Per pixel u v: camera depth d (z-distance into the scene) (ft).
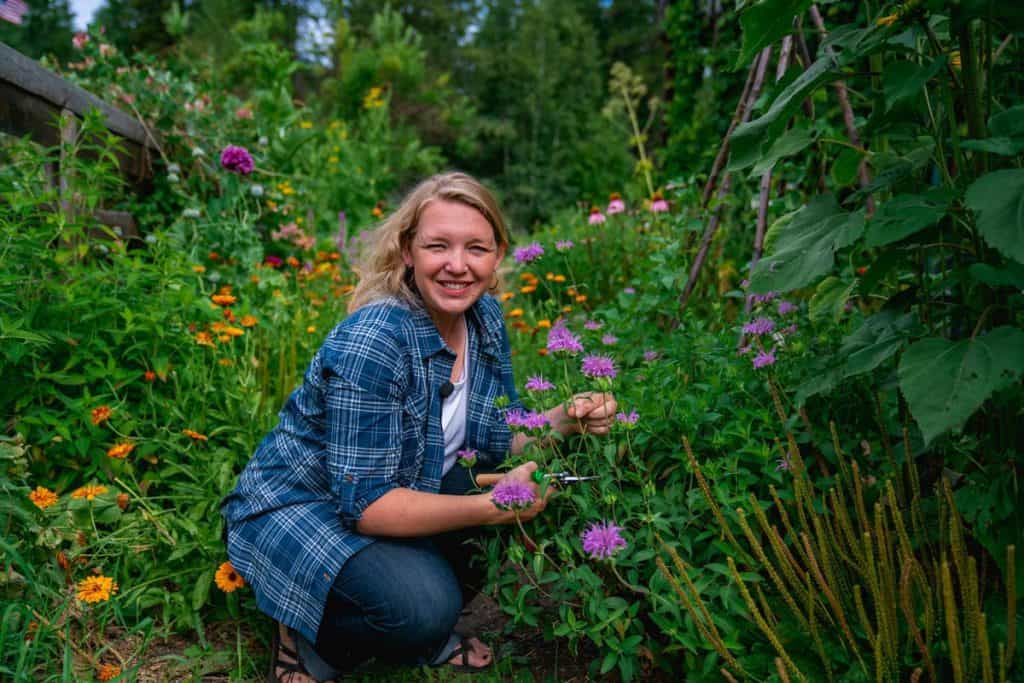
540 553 5.05
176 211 13.94
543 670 5.83
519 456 5.59
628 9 94.79
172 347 7.81
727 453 5.80
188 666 5.75
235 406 7.89
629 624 5.17
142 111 14.39
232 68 35.40
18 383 6.77
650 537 4.95
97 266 8.92
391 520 5.17
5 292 6.73
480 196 5.27
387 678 5.79
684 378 7.04
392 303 5.51
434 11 87.56
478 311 5.98
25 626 5.16
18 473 5.84
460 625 6.56
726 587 4.91
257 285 11.65
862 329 5.66
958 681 4.03
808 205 5.53
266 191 15.48
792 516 5.74
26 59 8.96
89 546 6.03
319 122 33.99
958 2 4.27
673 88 21.79
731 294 8.09
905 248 4.97
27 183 7.79
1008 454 4.69
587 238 13.67
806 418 5.77
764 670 4.87
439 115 47.42
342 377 5.18
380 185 25.44
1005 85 5.80
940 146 5.06
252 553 5.57
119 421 7.08
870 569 4.34
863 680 4.62
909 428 5.72
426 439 5.56
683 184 12.73
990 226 3.88
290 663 5.72
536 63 49.62
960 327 5.32
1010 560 3.99
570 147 46.52
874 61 6.91
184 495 6.81
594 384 5.51
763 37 4.80
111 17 78.02
